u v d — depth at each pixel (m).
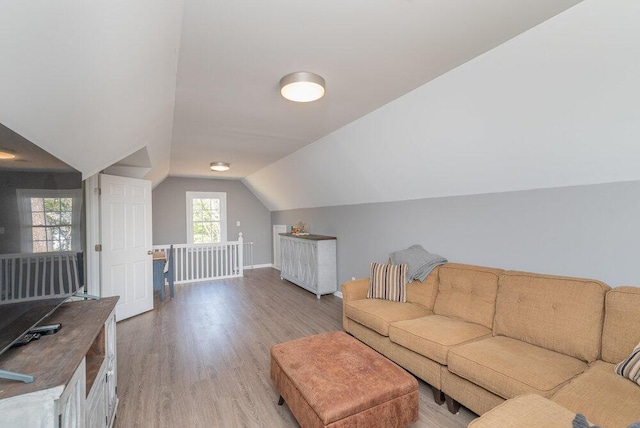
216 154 4.75
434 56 1.98
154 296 5.07
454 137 2.57
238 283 6.07
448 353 2.01
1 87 1.00
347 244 4.89
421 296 2.98
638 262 1.90
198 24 1.62
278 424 1.94
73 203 1.99
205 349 3.04
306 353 2.08
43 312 1.52
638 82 1.57
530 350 1.93
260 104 2.75
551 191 2.32
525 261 2.50
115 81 1.54
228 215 7.73
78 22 0.97
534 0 1.48
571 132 1.95
